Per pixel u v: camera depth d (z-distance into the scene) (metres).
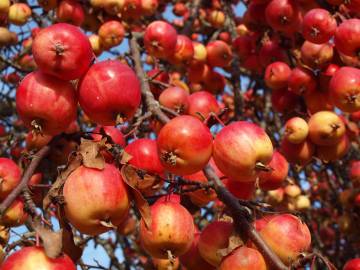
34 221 0.28
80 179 0.28
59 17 0.57
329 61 0.51
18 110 0.32
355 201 0.55
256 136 0.32
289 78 0.53
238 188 0.38
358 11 0.51
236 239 0.31
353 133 0.60
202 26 0.84
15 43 0.70
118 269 0.64
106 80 0.32
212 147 0.33
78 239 0.54
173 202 0.32
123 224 0.61
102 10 0.60
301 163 0.51
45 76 0.32
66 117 0.32
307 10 0.54
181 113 0.49
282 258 0.31
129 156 0.30
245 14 0.62
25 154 0.35
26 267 0.26
